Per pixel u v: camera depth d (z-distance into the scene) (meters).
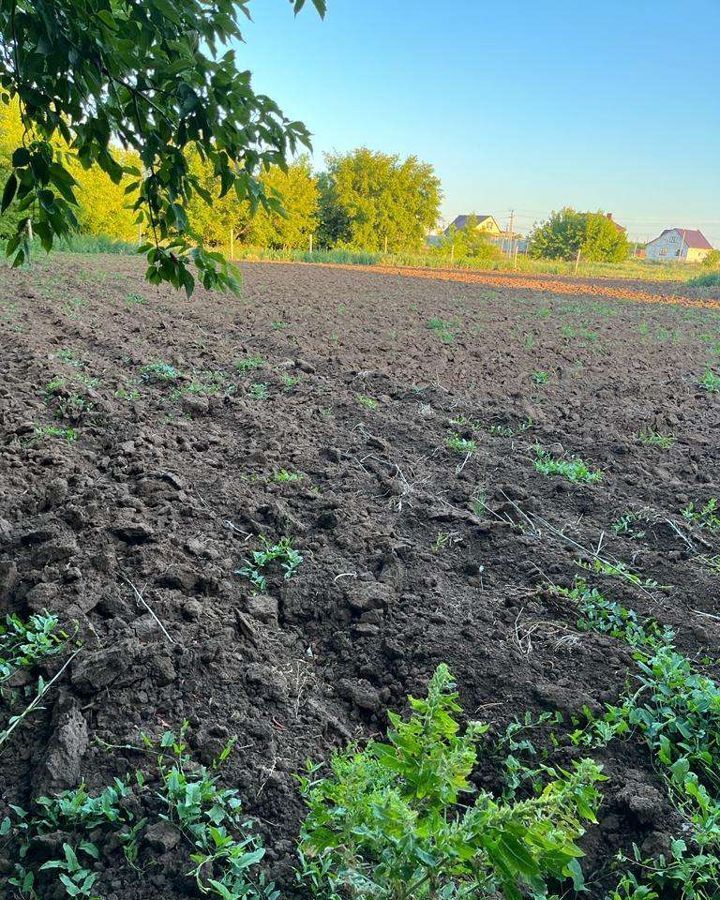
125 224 33.62
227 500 4.11
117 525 3.50
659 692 2.81
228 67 2.68
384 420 5.97
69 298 12.00
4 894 1.93
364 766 1.82
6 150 24.12
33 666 2.64
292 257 37.88
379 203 52.91
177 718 2.51
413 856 1.54
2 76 2.42
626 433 6.34
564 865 1.49
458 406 6.64
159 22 2.50
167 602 3.03
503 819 1.50
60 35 2.22
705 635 3.19
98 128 2.53
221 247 41.00
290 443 5.26
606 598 3.47
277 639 3.03
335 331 10.84
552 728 2.63
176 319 11.02
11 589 3.02
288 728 2.56
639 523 4.32
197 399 5.90
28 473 4.09
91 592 3.02
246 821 2.16
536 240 64.75
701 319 16.09
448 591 3.46
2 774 2.26
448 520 4.19
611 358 10.15
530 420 6.38
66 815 2.09
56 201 2.44
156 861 2.01
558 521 4.29
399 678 2.89
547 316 15.20
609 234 61.56
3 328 8.41
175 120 2.73
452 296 19.17
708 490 4.90
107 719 2.45
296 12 2.62
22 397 5.64
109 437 4.96
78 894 1.94
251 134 2.86
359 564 3.61
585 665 2.95
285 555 3.57
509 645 3.05
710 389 8.23
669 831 2.25
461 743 1.64
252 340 9.50
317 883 2.00
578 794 1.57
